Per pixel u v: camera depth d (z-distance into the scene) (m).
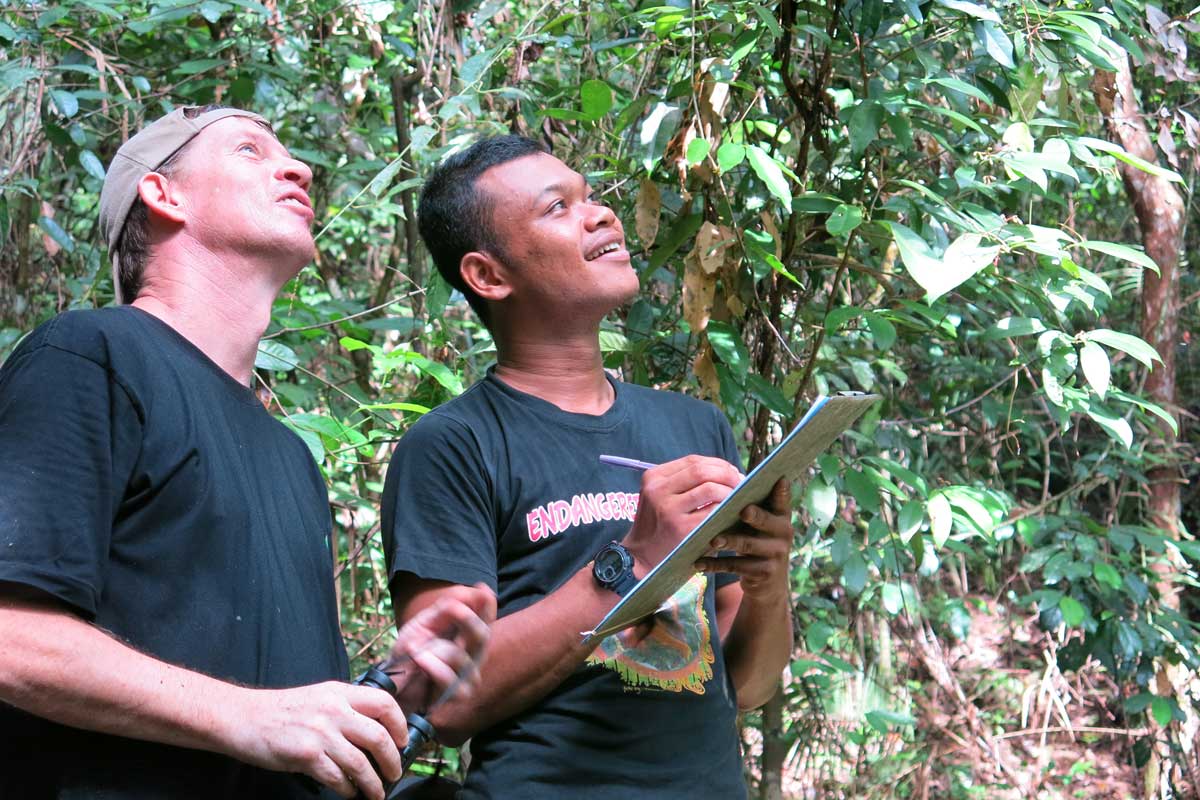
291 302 2.49
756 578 1.45
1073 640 2.96
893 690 3.70
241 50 2.91
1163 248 3.13
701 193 2.20
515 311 1.68
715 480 1.41
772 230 2.08
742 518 1.37
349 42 3.15
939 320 2.23
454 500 1.55
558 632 1.44
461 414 1.62
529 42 2.56
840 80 2.31
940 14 2.25
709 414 1.78
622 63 2.54
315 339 2.71
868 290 2.66
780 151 2.48
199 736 1.08
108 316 1.21
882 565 2.64
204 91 2.83
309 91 3.28
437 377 2.16
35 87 2.53
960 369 3.18
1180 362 3.94
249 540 1.22
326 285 3.39
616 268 1.67
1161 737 3.42
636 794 1.49
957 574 4.66
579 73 2.67
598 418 1.66
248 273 1.35
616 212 2.49
